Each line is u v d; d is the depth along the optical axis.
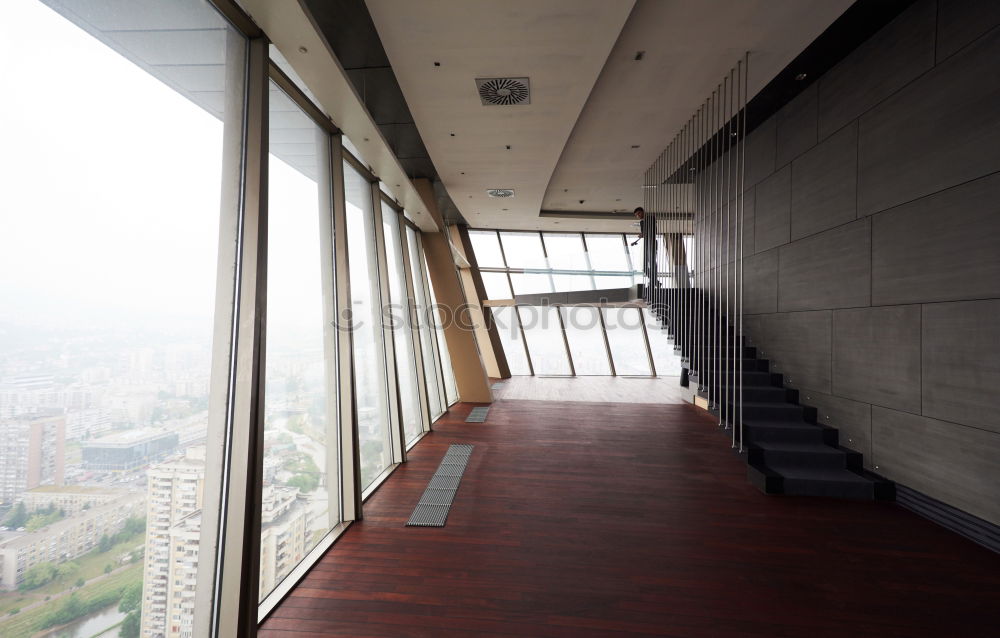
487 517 3.69
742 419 4.99
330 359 3.63
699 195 7.63
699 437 6.24
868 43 4.26
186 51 2.00
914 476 3.82
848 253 4.54
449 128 5.71
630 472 4.79
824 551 3.14
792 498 4.07
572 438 6.21
